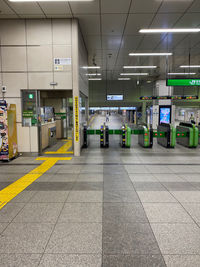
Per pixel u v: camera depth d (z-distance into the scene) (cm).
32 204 330
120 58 1119
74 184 423
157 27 720
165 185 416
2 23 667
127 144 859
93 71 1477
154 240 236
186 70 1427
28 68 683
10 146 634
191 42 863
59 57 677
